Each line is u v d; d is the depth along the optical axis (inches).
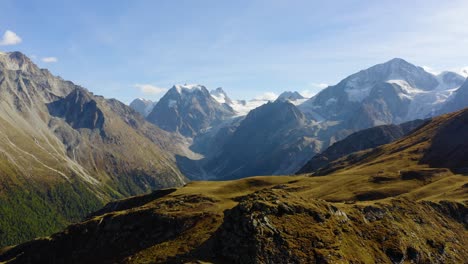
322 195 6697.8
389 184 6889.8
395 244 3154.5
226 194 6894.7
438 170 7465.6
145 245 4788.4
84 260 5344.5
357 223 3304.6
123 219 5689.0
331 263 2593.5
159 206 5807.1
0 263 6456.7
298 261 2578.7
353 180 7426.2
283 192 3302.2
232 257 2682.1
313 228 2883.9
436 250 3469.5
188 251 3405.5
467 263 3499.0
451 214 4261.8
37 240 6993.1
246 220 2817.4
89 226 5969.5
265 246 2632.9
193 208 5502.0
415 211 3946.9
